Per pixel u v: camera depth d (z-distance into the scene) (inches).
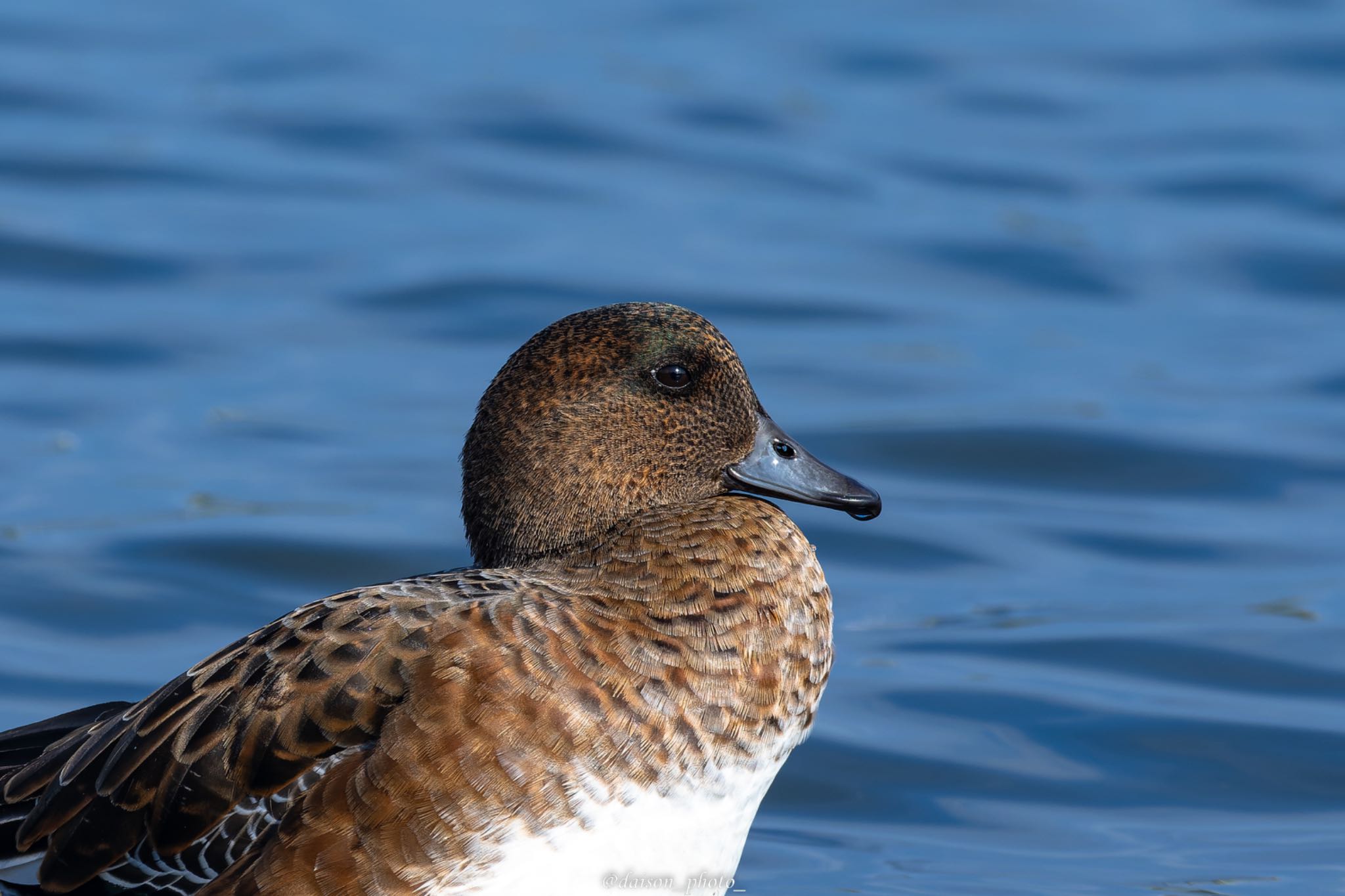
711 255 706.2
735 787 260.8
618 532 275.9
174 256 688.4
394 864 245.0
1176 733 392.8
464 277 673.6
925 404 581.9
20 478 518.6
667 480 281.1
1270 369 613.0
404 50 933.8
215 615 442.0
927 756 382.9
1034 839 353.7
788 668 267.7
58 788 259.3
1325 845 349.7
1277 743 388.5
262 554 473.4
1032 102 874.1
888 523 504.1
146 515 494.6
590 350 280.7
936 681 415.2
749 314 653.3
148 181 759.7
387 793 244.7
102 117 824.9
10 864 260.7
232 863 249.8
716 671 259.0
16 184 747.4
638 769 251.6
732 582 266.4
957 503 518.6
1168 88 892.0
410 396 584.4
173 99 853.2
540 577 268.7
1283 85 892.6
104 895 256.1
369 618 256.2
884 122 850.8
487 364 612.1
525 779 246.5
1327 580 469.1
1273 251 711.1
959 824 358.9
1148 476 536.1
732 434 286.8
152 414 567.2
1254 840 352.5
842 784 374.6
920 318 658.8
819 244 722.8
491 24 981.8
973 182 784.9
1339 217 740.0
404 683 249.8
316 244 708.0
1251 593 462.3
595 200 762.2
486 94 867.4
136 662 416.2
